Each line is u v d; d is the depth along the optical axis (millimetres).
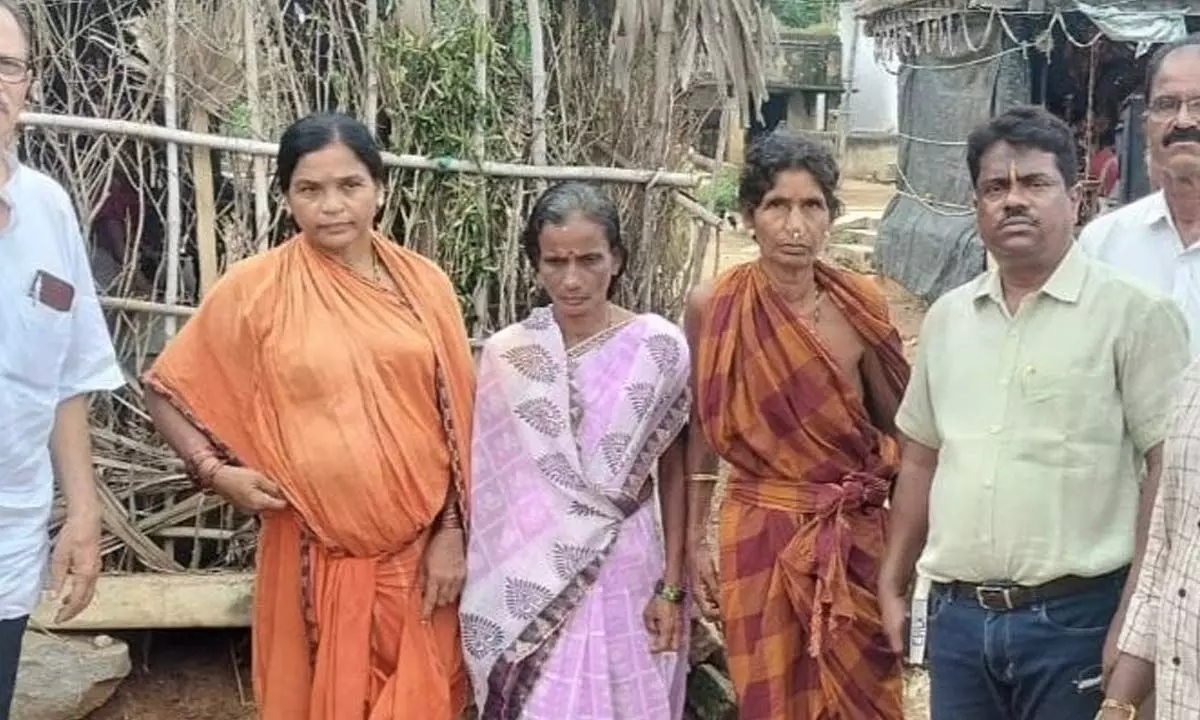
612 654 3066
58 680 3887
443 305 3135
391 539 3023
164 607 4047
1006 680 2621
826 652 3092
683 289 4355
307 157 2924
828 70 22250
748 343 3066
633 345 3072
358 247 3055
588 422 3053
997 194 2514
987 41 12062
